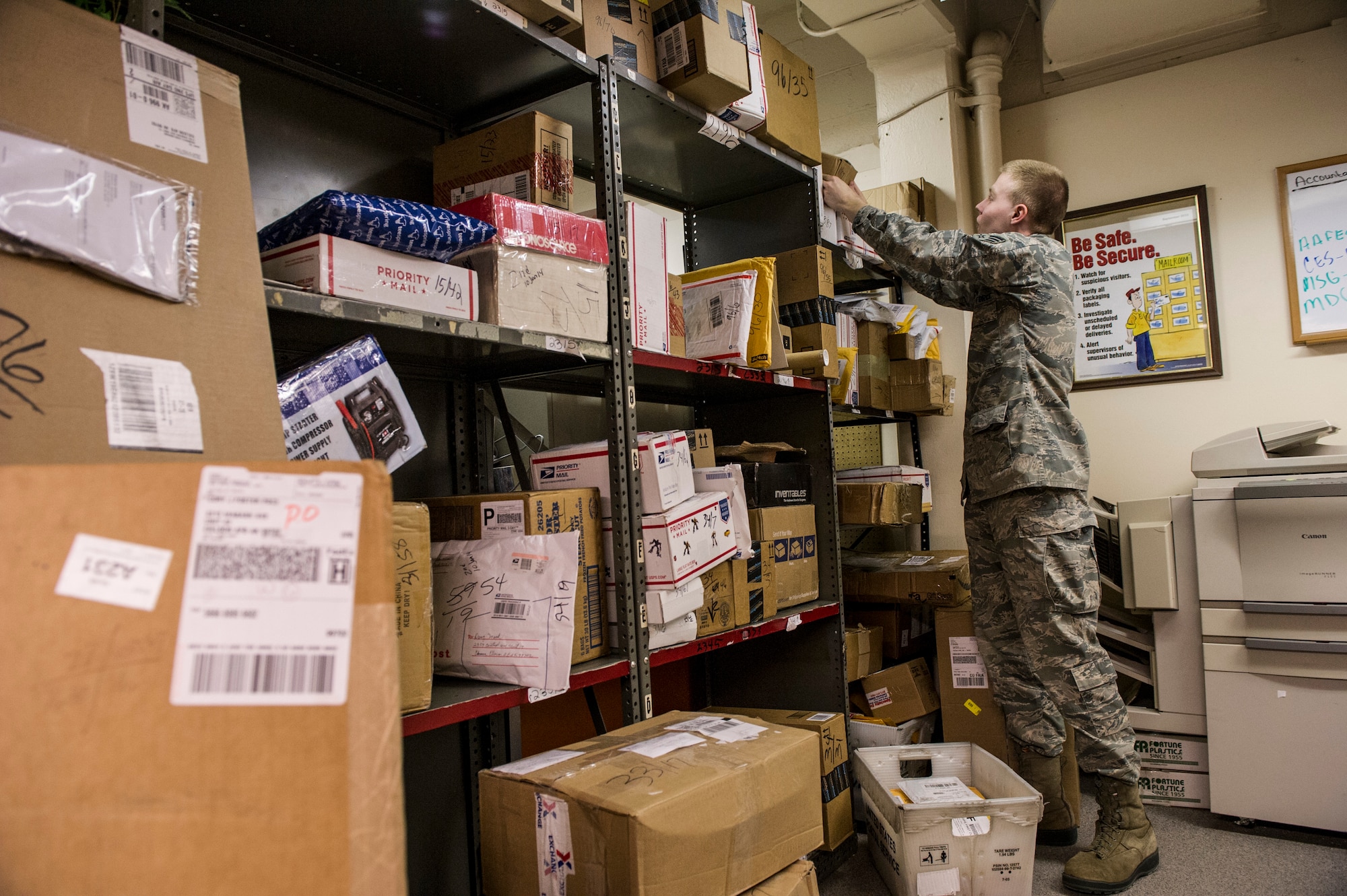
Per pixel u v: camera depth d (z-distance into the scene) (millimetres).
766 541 1952
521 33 1377
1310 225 2900
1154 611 2391
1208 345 3049
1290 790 2121
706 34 1664
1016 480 1967
